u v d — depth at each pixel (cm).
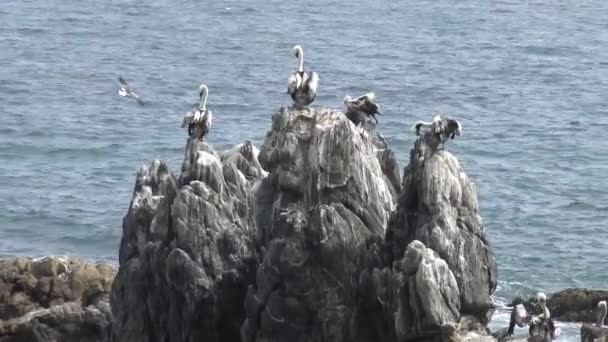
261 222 5862
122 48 16838
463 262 5416
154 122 12012
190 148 6025
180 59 16088
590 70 16075
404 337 5359
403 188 5594
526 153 11075
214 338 5819
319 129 5722
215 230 5822
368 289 5509
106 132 11550
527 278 7700
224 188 5891
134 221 6025
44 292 6525
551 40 18725
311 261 5566
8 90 13512
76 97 13212
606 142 11619
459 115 12744
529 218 9025
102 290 6556
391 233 5556
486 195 9625
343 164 5678
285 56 16525
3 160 10594
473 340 5291
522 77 15325
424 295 5294
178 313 5831
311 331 5578
